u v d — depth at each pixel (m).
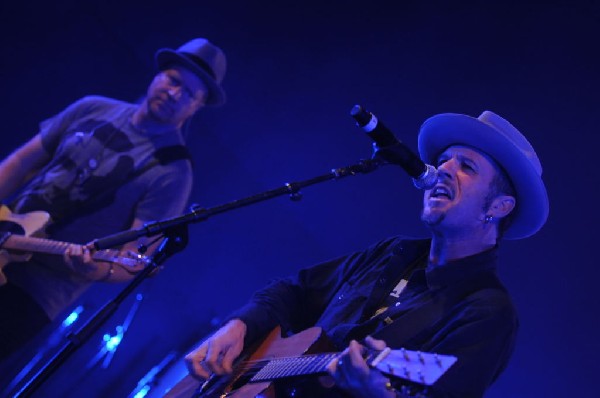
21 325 4.48
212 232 6.29
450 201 2.78
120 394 5.67
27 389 2.59
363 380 2.05
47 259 4.54
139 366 5.79
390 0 6.14
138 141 4.89
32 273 4.50
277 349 2.75
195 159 6.34
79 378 5.55
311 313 3.08
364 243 5.94
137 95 6.51
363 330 2.65
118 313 5.89
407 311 2.64
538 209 2.90
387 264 2.87
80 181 4.73
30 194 4.70
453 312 2.53
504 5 5.62
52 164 4.79
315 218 6.16
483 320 2.42
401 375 2.01
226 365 2.77
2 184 4.70
